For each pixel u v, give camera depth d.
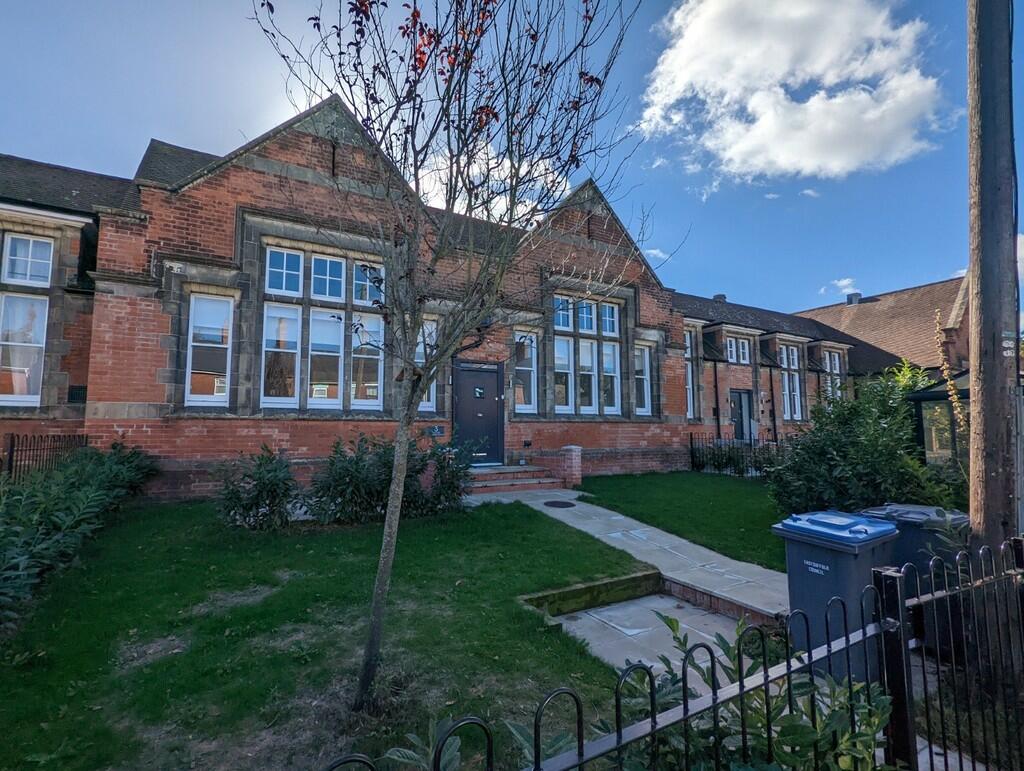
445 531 7.46
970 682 3.64
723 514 9.16
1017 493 3.88
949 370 6.94
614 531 7.98
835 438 7.01
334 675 3.57
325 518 7.43
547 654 4.03
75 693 3.33
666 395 15.66
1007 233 4.03
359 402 10.95
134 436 8.78
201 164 12.41
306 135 10.43
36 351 9.59
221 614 4.51
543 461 13.04
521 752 2.87
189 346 9.48
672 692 2.10
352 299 10.85
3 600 3.86
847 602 3.83
